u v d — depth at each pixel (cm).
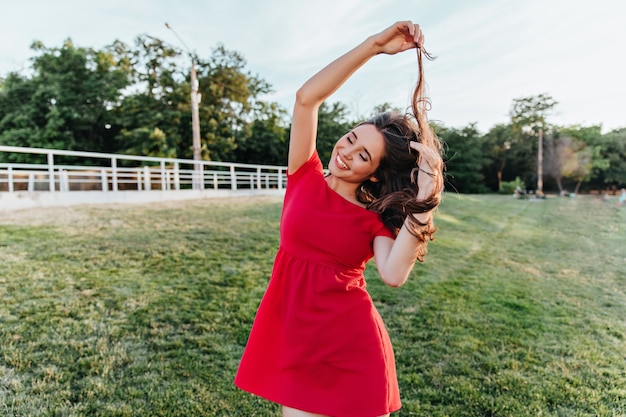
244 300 395
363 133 144
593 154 3788
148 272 446
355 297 141
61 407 220
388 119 147
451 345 338
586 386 282
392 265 132
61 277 403
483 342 348
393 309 416
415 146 133
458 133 4003
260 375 146
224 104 2722
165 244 559
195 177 1293
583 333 386
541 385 280
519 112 4066
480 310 432
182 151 2505
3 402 219
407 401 253
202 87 2567
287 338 140
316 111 148
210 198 1195
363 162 142
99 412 220
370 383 133
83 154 880
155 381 253
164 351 291
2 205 695
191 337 314
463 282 545
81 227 602
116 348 287
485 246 848
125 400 232
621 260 786
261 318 148
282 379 141
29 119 2325
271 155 3130
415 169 136
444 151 155
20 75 2523
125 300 368
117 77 2511
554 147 3966
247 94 2744
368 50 136
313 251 141
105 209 776
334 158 149
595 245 953
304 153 151
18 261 430
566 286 569
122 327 318
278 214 920
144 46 2491
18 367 252
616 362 324
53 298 354
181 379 259
